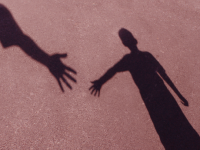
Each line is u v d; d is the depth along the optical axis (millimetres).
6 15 3504
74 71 3168
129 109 2982
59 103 2861
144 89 3184
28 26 3465
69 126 2725
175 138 2881
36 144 2562
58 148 2578
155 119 2971
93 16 3828
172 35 3877
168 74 3389
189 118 3055
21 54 3166
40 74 3045
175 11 4289
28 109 2758
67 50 3340
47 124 2695
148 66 3416
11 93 2836
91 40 3520
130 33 3740
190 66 3543
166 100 3145
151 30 3867
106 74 3229
